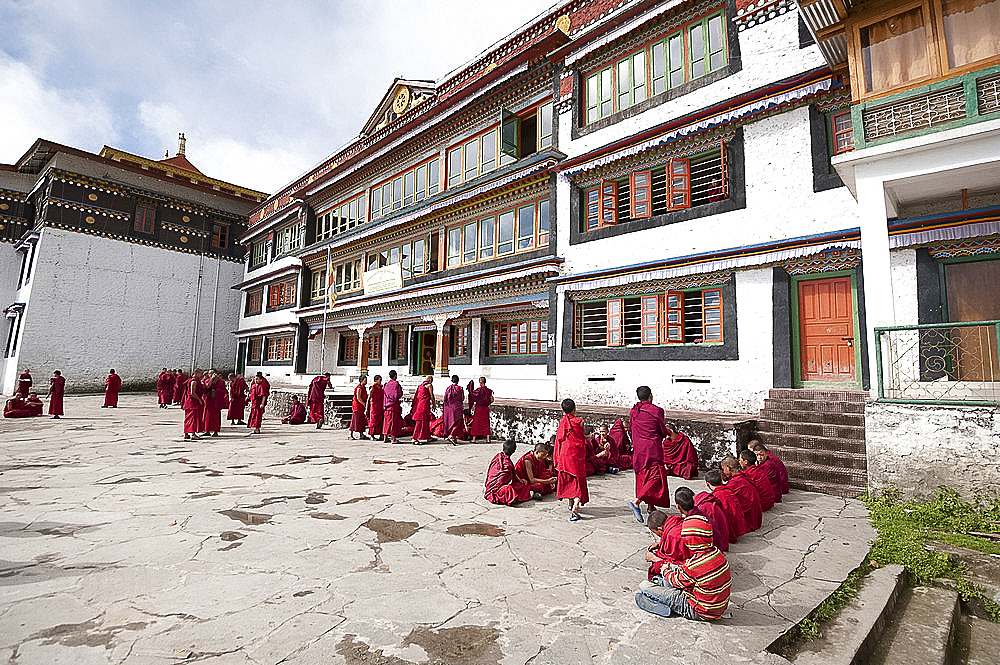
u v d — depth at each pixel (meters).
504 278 14.13
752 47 10.66
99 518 5.78
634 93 12.71
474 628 3.39
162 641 3.15
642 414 6.19
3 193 28.62
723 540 4.75
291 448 11.23
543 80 14.74
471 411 12.91
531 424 11.80
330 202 24.17
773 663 3.03
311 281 24.80
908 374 7.80
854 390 8.84
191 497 6.79
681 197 11.60
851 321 9.24
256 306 29.09
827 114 9.68
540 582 4.19
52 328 26.23
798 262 9.67
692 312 11.19
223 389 12.97
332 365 23.58
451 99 16.95
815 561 4.73
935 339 7.85
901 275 8.34
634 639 3.29
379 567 4.45
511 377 15.41
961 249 7.82
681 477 8.29
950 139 6.69
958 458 6.41
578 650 3.14
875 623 3.62
